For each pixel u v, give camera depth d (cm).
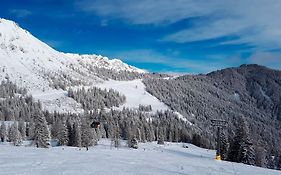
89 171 2475
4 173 2288
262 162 8588
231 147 7481
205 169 3177
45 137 9369
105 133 16500
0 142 12781
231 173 3033
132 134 12700
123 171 2539
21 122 14375
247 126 7338
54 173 2339
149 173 2508
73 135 11338
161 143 16225
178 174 2603
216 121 6456
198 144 17762
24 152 3900
